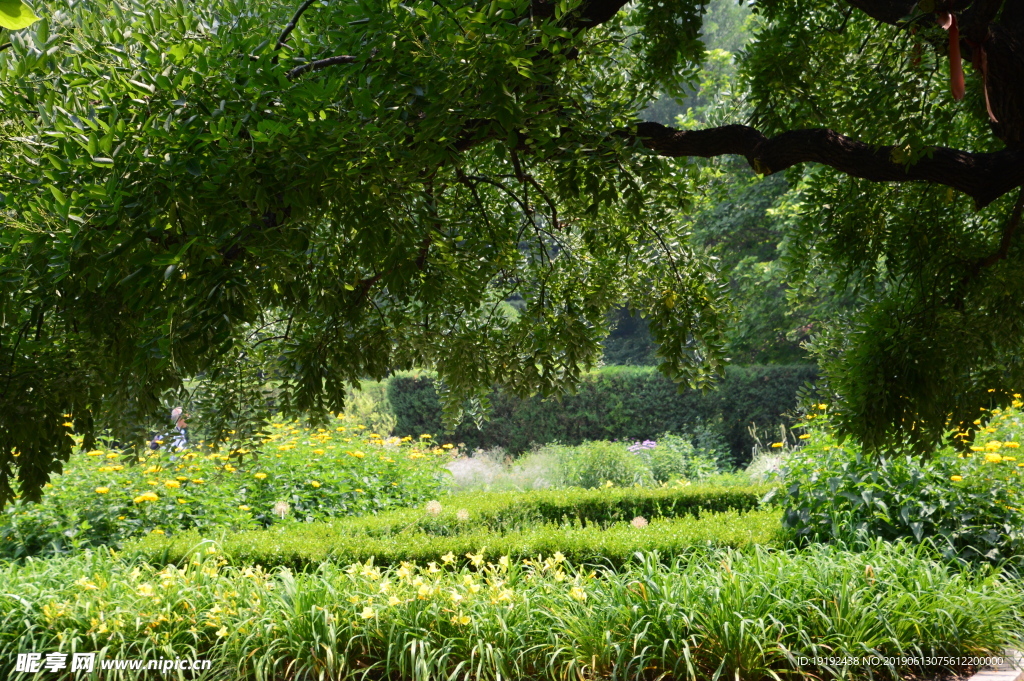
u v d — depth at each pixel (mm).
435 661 3396
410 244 2258
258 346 3799
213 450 3844
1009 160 2898
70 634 3533
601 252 4145
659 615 3404
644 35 4336
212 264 1898
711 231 13375
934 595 3582
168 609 3645
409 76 2029
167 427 2898
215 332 1815
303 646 3469
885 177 2990
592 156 2447
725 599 3438
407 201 2254
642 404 13969
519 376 4098
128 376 2338
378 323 3561
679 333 3910
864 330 3711
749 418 13438
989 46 2650
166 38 2121
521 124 2154
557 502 6867
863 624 3316
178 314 1824
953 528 4730
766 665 3234
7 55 1939
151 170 1891
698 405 13742
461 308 3998
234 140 1913
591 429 14117
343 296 2869
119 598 3793
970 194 2973
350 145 1978
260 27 2318
